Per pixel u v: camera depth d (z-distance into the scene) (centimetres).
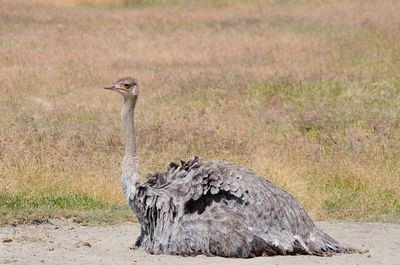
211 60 6344
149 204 2461
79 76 5741
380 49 6506
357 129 4272
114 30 7806
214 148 3784
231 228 2366
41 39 7219
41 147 3750
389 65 5922
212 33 7656
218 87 5316
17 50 6669
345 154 3781
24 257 2420
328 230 2875
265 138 4084
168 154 3706
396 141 4025
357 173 3438
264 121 4462
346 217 3081
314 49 6669
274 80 5428
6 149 3669
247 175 2441
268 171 3400
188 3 9756
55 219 2950
